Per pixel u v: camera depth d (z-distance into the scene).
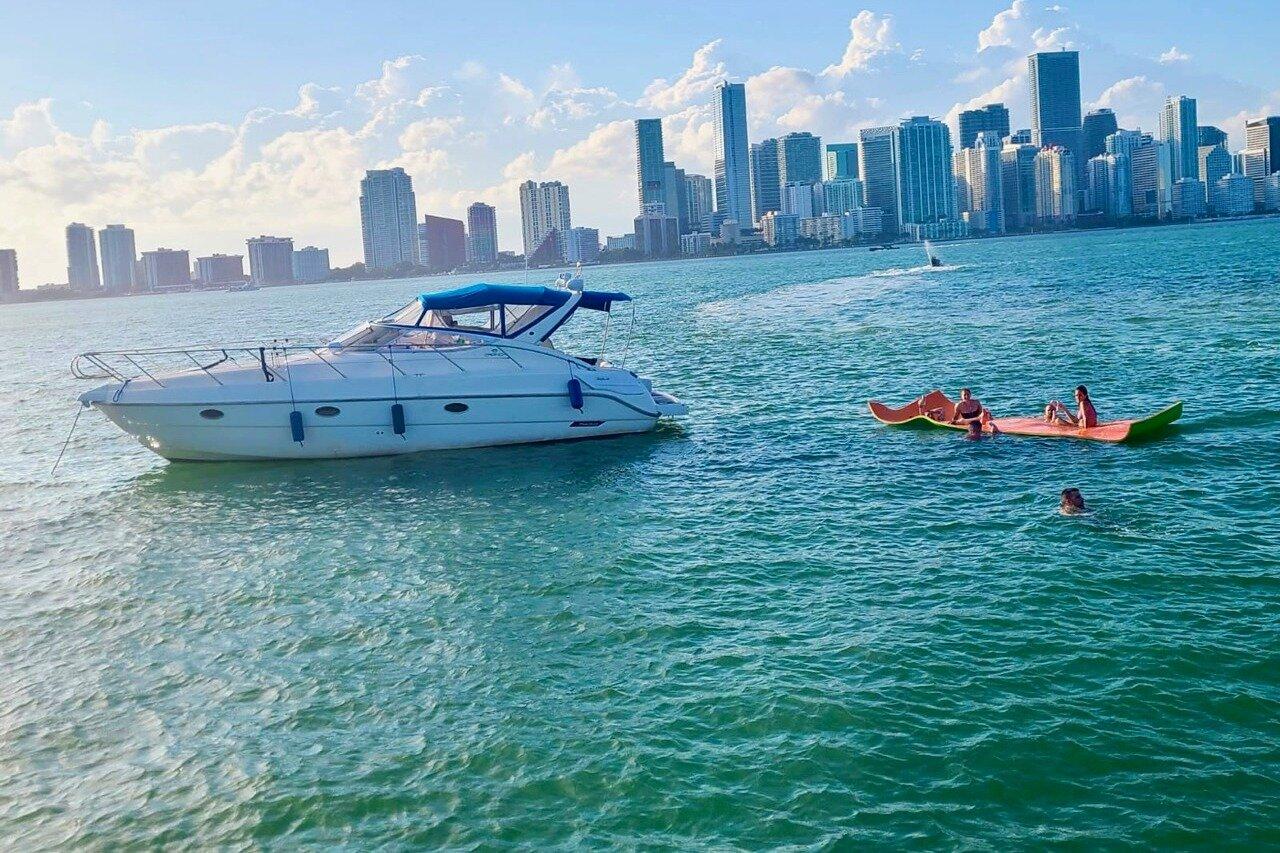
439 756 12.13
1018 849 10.01
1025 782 10.99
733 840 10.37
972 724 12.09
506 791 11.38
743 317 68.62
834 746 11.80
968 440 25.66
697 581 17.19
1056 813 10.49
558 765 11.79
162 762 12.41
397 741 12.54
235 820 11.16
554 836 10.59
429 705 13.38
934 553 17.77
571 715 12.88
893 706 12.56
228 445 26.72
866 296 81.06
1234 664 13.12
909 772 11.27
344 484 24.98
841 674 13.45
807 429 28.78
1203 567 16.28
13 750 12.88
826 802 10.84
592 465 25.83
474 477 25.11
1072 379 34.19
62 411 41.00
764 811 10.77
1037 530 18.52
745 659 14.07
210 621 16.67
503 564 18.59
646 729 12.41
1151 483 20.94
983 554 17.52
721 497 22.22
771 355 45.81
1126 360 36.94
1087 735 11.73
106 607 17.55
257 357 28.00
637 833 10.55
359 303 160.00
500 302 28.66
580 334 64.62
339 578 18.33
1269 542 17.23
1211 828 10.13
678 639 14.90
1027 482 21.56
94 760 12.56
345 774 11.89
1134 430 24.41
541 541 19.84
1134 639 13.91
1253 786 10.71
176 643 15.88
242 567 19.23
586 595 16.84
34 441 34.06
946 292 78.62
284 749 12.52
